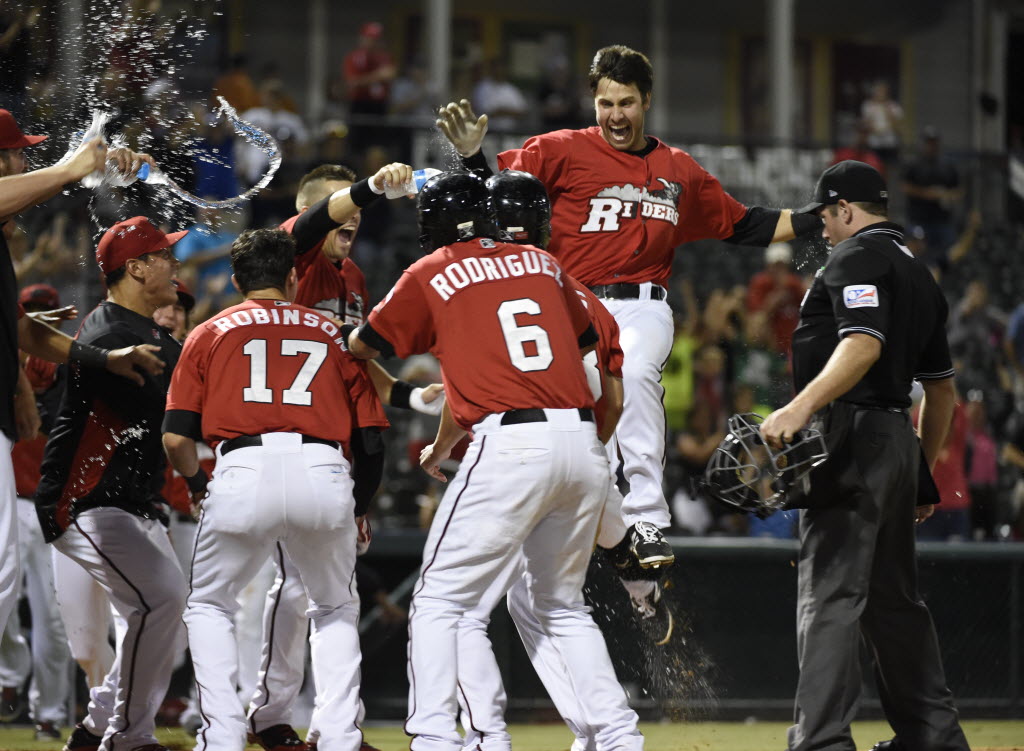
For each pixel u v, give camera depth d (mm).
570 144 18047
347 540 15969
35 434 18125
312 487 15359
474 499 14438
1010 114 70438
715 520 34531
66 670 22750
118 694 17406
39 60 25312
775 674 29719
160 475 18656
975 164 54656
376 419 16297
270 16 60094
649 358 17734
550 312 14836
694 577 29625
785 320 39750
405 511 32312
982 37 69062
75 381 17266
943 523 32750
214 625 15562
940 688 16391
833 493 15555
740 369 38500
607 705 15047
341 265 18812
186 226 34156
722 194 19016
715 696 29203
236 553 15547
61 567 19500
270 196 41219
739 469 15781
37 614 22500
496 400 14477
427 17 60562
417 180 16469
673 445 36688
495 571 14672
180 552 22938
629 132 17938
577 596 15672
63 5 25969
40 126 24516
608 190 17875
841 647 15336
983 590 29969
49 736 22562
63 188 15234
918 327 16094
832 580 15570
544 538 15117
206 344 15719
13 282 15453
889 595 16156
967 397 40156
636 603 18328
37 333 16969
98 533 17062
